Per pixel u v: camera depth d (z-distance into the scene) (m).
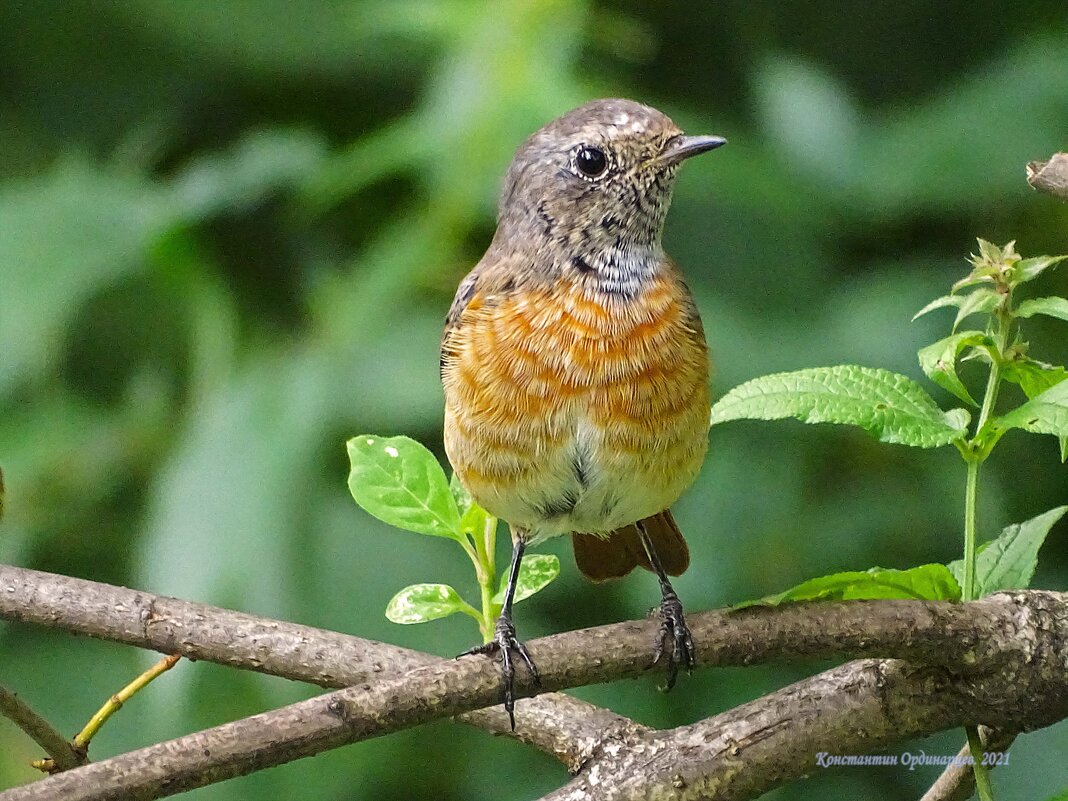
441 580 10.61
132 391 12.08
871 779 10.16
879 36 13.05
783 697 6.41
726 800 6.27
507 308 7.44
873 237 11.80
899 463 10.85
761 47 12.80
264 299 12.15
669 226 11.64
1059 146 11.37
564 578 10.53
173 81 13.02
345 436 10.65
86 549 11.46
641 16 12.73
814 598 6.33
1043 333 11.56
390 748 10.63
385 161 10.82
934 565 6.22
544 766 10.63
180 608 6.64
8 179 12.59
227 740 5.23
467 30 10.71
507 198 7.96
